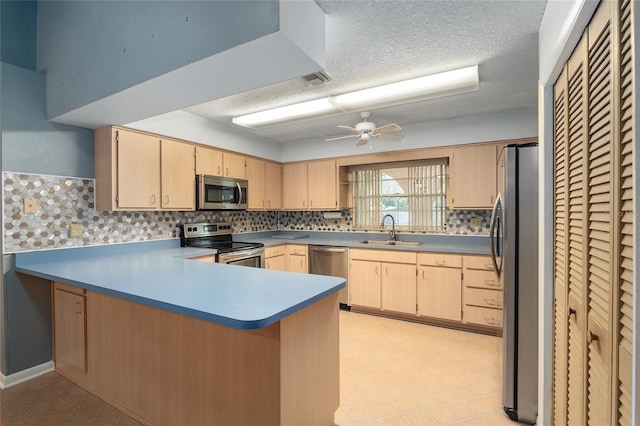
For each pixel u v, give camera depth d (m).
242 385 1.54
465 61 2.32
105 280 1.93
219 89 1.95
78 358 2.27
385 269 3.82
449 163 3.77
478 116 3.59
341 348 2.96
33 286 2.44
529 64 2.37
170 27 1.71
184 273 2.14
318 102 3.00
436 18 1.81
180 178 3.33
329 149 4.53
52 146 2.56
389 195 4.45
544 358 1.66
